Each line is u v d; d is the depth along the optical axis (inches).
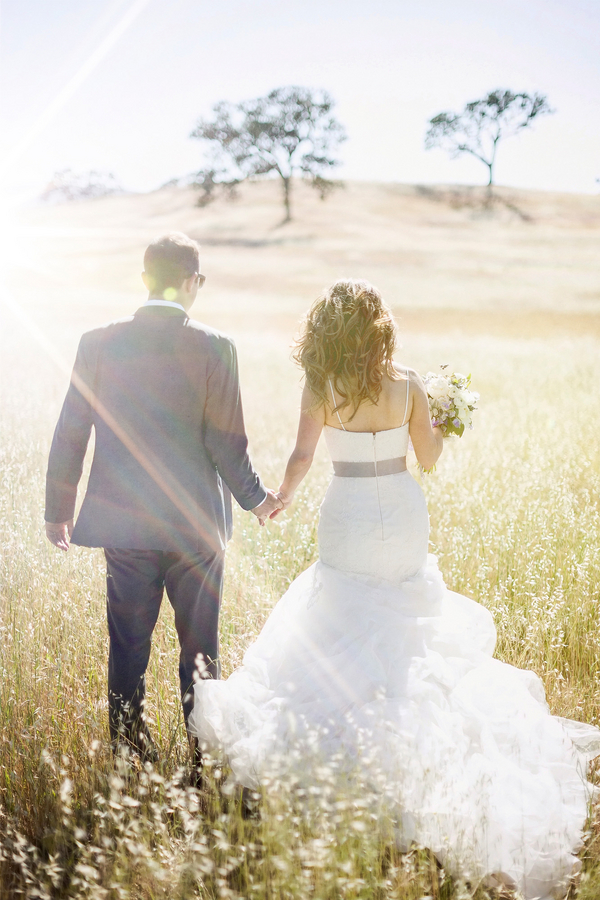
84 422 111.0
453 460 247.3
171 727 113.0
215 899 83.5
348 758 94.0
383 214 2620.6
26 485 197.0
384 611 111.4
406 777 92.4
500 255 1950.1
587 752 107.3
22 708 112.2
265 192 2977.4
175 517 108.7
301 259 1919.3
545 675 128.4
